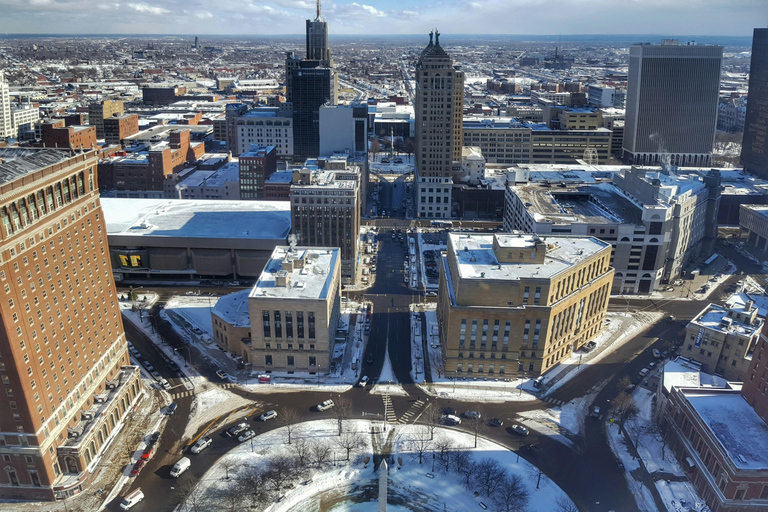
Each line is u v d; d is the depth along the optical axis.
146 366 186.12
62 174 136.25
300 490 137.00
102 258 157.00
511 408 167.88
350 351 196.12
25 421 127.00
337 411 165.38
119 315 167.25
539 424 161.12
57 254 135.50
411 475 142.38
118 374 165.25
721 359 174.12
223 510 130.88
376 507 132.62
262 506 131.88
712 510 131.12
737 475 124.81
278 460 145.75
